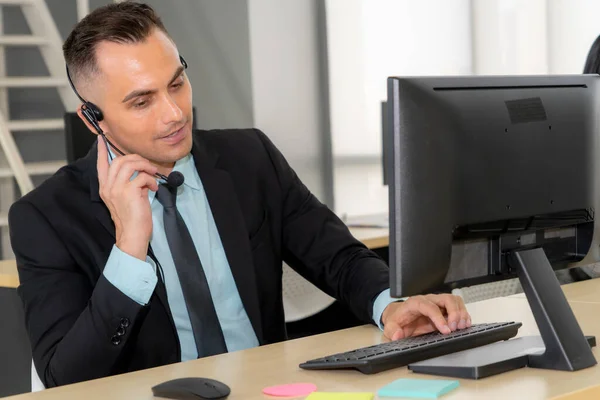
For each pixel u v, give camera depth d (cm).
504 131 158
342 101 709
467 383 145
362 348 169
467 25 732
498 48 716
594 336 167
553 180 166
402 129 148
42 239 201
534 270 155
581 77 173
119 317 179
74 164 216
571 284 237
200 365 171
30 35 624
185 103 197
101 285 180
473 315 202
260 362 171
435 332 183
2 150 606
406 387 141
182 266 205
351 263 219
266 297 223
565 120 168
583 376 146
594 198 174
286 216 233
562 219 168
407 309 184
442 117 151
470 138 154
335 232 229
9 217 206
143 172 191
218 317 213
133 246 182
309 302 399
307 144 697
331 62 704
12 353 335
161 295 199
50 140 635
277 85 684
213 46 672
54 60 618
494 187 157
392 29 721
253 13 672
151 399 149
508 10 709
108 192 187
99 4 645
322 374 158
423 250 150
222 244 216
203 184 219
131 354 197
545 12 690
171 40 197
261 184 229
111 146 202
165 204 207
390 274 151
